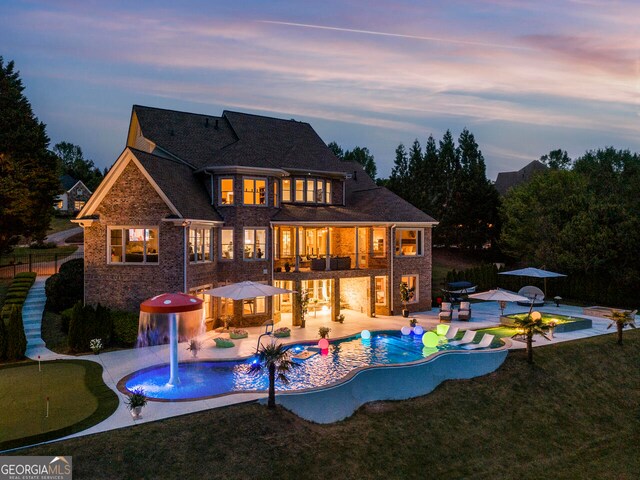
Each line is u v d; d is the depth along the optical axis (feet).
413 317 103.19
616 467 53.52
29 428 40.91
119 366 61.21
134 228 79.10
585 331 92.73
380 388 59.72
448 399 61.05
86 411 45.14
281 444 43.57
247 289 71.10
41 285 97.86
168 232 78.18
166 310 52.42
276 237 102.12
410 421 54.70
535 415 61.36
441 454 50.29
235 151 96.48
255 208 92.48
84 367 60.34
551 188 165.17
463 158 207.00
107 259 79.51
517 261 187.32
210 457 39.63
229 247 91.40
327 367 64.64
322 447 45.42
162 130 101.30
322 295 115.24
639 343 87.25
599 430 60.95
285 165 100.78
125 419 43.60
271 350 48.60
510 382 67.31
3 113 108.47
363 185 132.57
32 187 110.63
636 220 124.36
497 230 195.21
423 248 112.06
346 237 115.44
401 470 45.98
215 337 80.33
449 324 95.35
